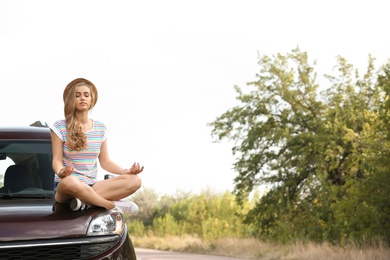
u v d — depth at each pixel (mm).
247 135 32500
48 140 8117
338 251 22391
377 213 22906
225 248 30828
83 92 6980
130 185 6781
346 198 27328
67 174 6590
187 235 49219
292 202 31062
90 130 7066
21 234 6285
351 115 30344
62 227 6422
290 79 32656
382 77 24609
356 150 28422
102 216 6664
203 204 55469
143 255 26375
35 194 7449
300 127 32844
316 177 28344
